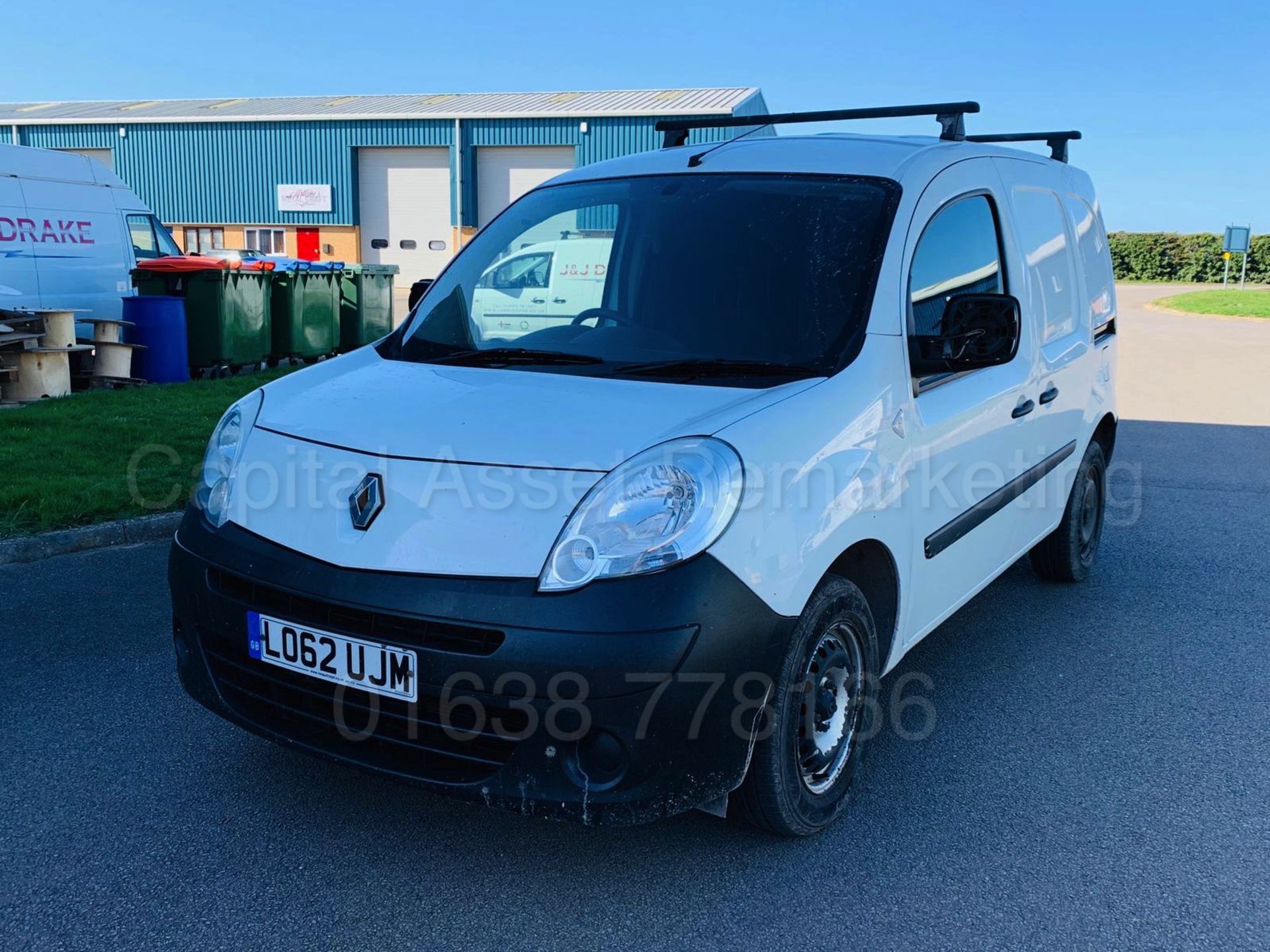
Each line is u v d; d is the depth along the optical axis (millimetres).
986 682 4301
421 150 34656
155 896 2713
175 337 11531
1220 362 17734
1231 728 3904
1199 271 55312
